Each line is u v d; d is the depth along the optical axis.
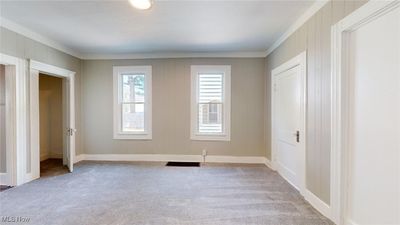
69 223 2.36
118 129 5.27
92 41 4.30
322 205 2.61
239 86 5.08
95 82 5.28
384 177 1.85
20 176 3.55
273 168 4.45
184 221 2.41
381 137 1.88
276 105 4.32
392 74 1.76
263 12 3.03
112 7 2.88
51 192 3.24
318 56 2.73
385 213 1.85
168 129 5.21
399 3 1.66
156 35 3.96
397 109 1.73
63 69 4.36
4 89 3.54
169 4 2.79
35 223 2.35
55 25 3.49
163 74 5.17
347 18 2.15
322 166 2.63
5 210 2.65
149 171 4.34
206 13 3.05
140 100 5.30
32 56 3.77
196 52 5.06
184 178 3.91
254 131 5.10
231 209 2.70
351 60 2.22
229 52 5.04
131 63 5.22
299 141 3.24
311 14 2.89
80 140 5.27
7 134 3.47
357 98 2.15
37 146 3.89
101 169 4.49
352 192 2.23
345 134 2.27
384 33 1.83
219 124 5.18
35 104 3.84
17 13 3.05
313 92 2.86
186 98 5.15
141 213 2.59
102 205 2.80
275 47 4.33
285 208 2.73
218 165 4.83
